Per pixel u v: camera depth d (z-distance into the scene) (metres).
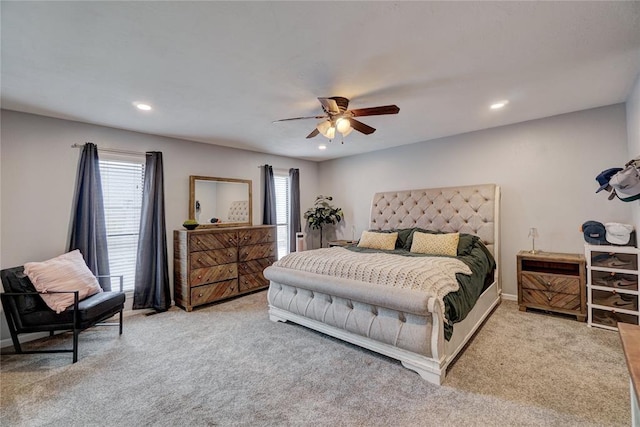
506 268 3.97
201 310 3.92
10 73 2.28
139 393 2.12
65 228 3.33
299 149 5.20
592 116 3.35
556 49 2.06
